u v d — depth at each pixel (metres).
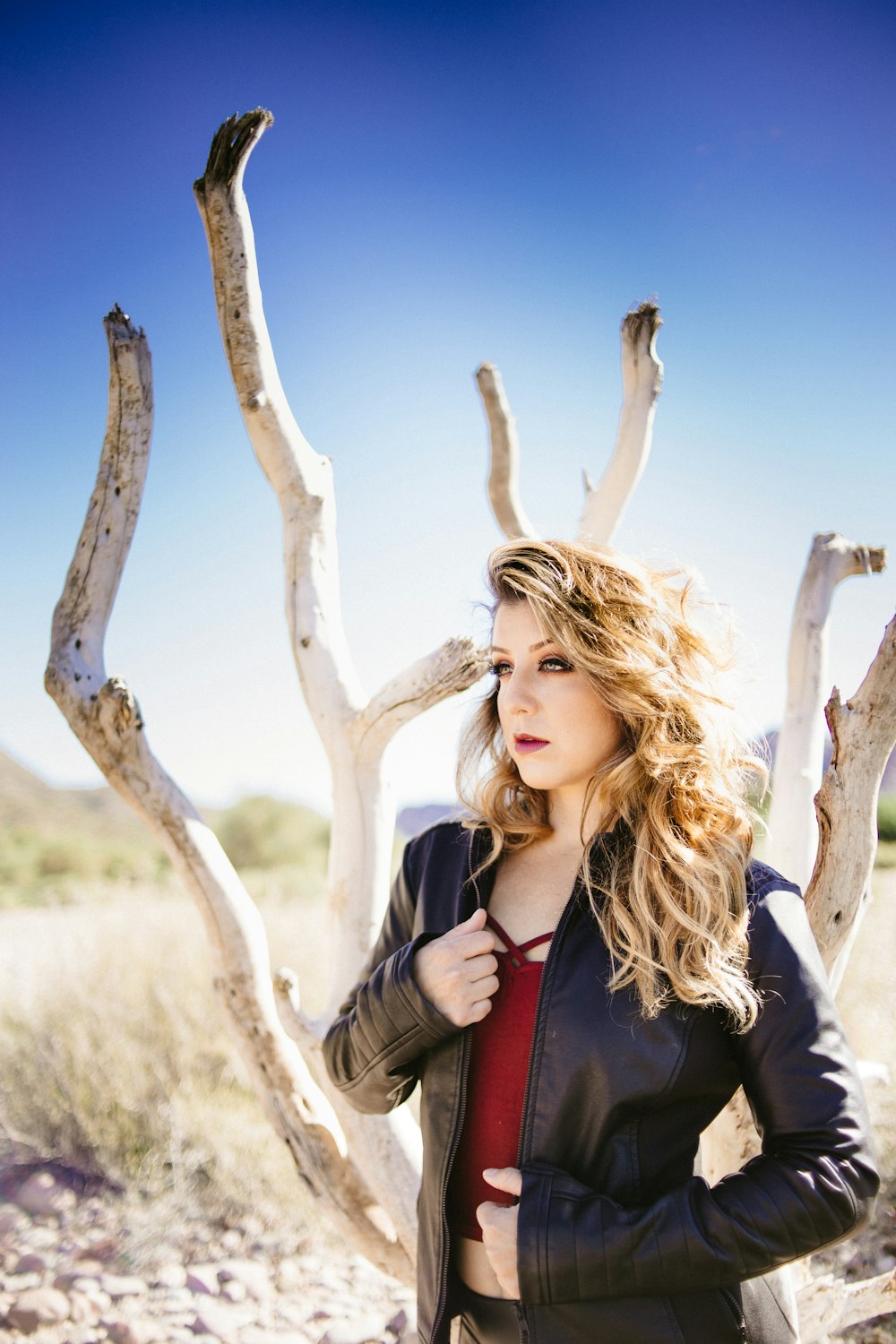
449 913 1.45
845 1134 1.12
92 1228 3.19
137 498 2.11
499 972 1.35
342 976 2.05
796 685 2.19
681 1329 1.15
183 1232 3.17
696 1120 1.26
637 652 1.37
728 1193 1.13
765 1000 1.21
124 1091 3.78
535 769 1.39
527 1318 1.18
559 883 1.40
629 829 1.36
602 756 1.41
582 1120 1.22
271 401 2.07
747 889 1.29
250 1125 3.78
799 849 2.09
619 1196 1.19
